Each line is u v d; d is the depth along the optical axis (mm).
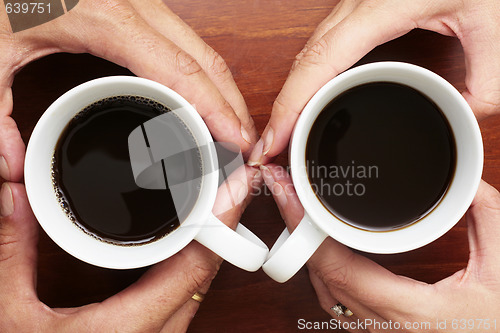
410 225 310
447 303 336
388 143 317
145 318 330
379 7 328
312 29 375
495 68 339
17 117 366
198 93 327
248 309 387
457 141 304
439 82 285
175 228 312
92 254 292
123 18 323
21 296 327
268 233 378
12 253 326
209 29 375
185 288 333
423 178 314
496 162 380
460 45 371
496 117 379
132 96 300
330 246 333
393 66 284
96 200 313
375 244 293
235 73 376
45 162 296
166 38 331
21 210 326
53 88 366
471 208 350
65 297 378
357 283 335
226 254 292
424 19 336
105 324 326
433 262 383
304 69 320
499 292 335
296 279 387
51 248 378
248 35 375
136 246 307
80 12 321
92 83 280
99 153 309
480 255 342
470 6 335
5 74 326
